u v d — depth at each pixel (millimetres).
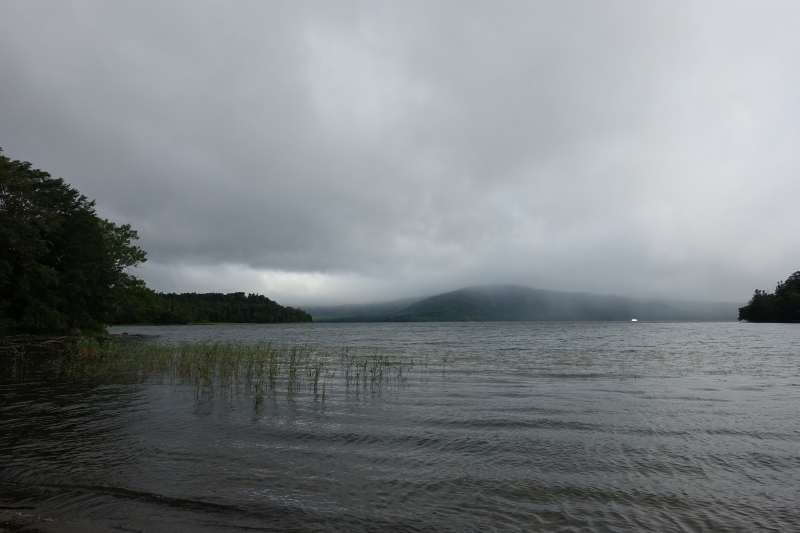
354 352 36094
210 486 8430
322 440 11156
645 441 11242
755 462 9820
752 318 164000
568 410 14422
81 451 10297
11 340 44531
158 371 22641
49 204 50750
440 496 8070
